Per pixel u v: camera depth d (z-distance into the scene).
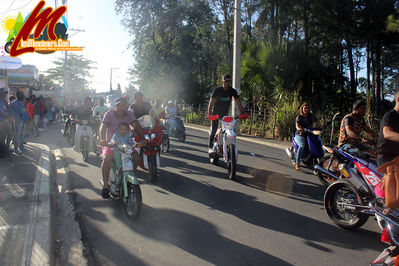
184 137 13.28
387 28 16.81
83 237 4.14
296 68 15.27
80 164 8.40
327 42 18.80
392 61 22.73
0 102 8.45
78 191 6.02
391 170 3.32
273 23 20.83
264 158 9.80
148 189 6.23
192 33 35.47
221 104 7.76
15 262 3.43
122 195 4.92
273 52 15.60
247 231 4.38
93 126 9.73
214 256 3.68
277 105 15.58
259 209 5.25
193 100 30.47
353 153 4.73
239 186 6.56
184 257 3.65
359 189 4.33
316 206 5.45
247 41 17.50
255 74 16.05
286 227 4.54
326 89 16.08
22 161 8.26
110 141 5.10
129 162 4.80
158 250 3.81
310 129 7.63
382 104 19.61
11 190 5.82
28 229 4.22
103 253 3.73
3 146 8.63
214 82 35.66
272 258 3.66
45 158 8.73
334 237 4.24
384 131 3.72
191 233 4.28
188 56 35.56
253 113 17.08
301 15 18.83
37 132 14.66
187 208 5.22
